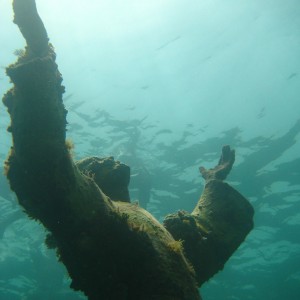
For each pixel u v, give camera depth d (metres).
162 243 2.50
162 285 2.27
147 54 12.66
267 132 14.79
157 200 17.36
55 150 2.22
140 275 2.32
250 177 16.47
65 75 12.70
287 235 20.22
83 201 2.35
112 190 3.15
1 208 16.23
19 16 2.35
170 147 15.08
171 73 13.11
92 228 2.35
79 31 11.91
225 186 3.61
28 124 2.21
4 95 2.43
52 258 20.00
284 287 25.05
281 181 16.77
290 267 23.64
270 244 21.17
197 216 3.42
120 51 12.55
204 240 3.18
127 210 2.71
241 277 24.48
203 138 14.89
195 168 15.87
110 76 13.01
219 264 3.32
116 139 14.70
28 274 22.02
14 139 2.27
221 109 14.10
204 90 13.58
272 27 12.07
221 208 3.47
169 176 16.09
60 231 2.40
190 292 2.36
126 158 14.47
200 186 16.70
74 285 2.57
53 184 2.25
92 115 13.81
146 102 13.73
